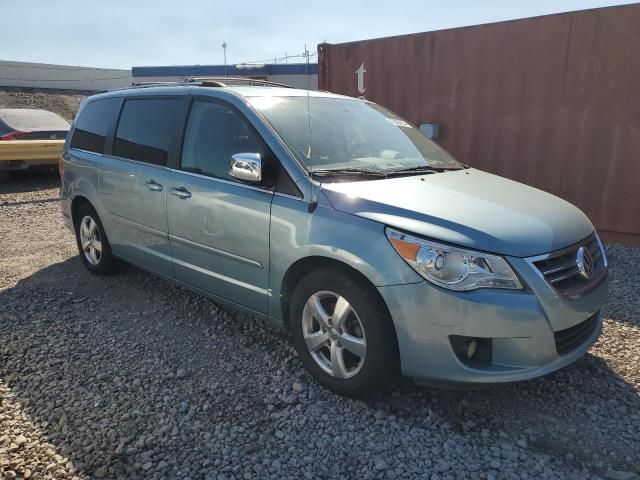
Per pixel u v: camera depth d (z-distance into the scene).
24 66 34.62
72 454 2.63
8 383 3.28
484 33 6.64
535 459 2.63
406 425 2.89
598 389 3.23
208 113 3.87
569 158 6.34
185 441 2.74
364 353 2.92
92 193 4.89
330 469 2.56
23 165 10.59
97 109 5.11
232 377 3.36
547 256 2.76
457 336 2.68
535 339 2.66
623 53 5.81
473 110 6.91
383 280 2.76
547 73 6.29
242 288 3.57
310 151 3.40
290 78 22.23
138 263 4.59
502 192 3.36
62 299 4.62
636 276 5.14
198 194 3.73
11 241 6.58
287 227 3.18
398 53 7.41
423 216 2.80
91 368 3.46
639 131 5.88
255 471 2.54
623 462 2.61
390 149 3.92
